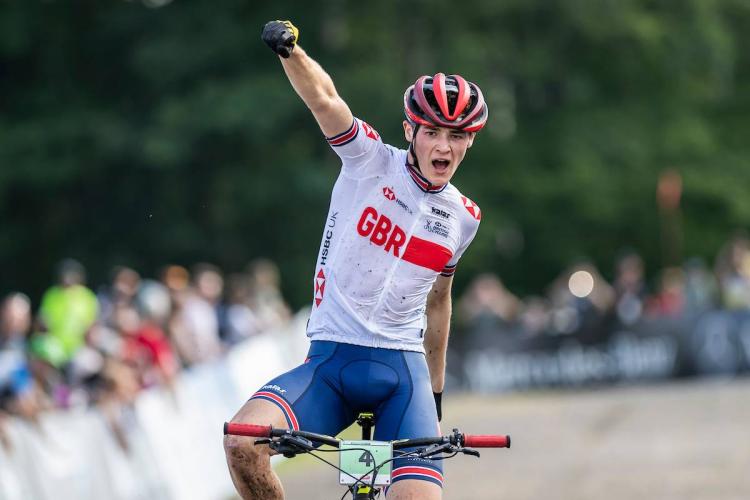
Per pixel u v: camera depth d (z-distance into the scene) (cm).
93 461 2161
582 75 7525
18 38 6881
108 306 3341
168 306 2995
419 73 6988
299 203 6538
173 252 6738
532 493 2606
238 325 3359
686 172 7369
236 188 6556
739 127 8100
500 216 7012
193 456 2589
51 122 6662
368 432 1305
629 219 7425
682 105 7731
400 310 1290
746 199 7388
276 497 1222
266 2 6769
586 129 7388
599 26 7181
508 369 4672
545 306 5438
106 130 6456
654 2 7575
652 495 2505
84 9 7012
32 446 1998
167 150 6153
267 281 3812
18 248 6950
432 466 1230
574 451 3122
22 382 2117
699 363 4497
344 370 1276
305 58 1202
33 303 7000
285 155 6738
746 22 7950
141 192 6781
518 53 7312
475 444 1157
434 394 1398
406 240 1273
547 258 7438
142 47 6600
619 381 4572
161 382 2531
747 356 4456
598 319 4606
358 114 6378
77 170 6550
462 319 4828
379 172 1267
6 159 6562
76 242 6875
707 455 2917
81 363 2423
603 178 7200
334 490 2712
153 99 6750
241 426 1132
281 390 1245
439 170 1244
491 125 7288
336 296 1286
